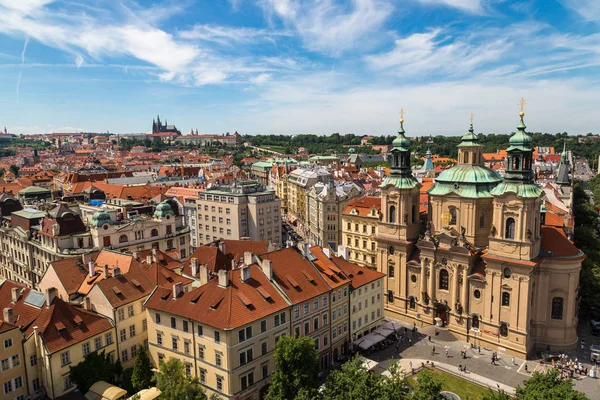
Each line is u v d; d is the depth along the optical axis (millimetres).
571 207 160750
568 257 88938
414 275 106750
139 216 139750
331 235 177500
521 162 87125
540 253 91312
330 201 175875
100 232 114625
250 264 81875
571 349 91375
